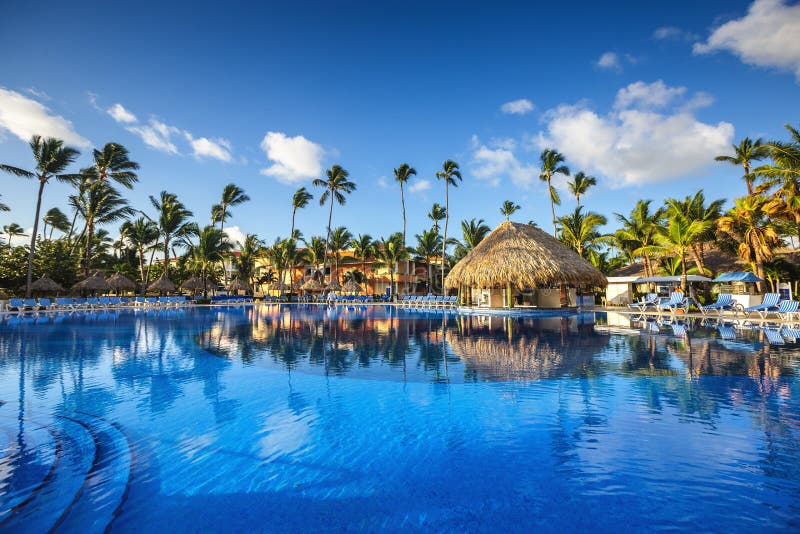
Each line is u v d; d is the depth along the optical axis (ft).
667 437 13.60
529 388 19.89
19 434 14.53
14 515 9.61
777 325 47.78
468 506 9.80
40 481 11.27
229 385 21.02
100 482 11.18
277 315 74.38
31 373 23.86
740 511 9.36
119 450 13.24
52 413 16.71
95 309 90.68
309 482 11.09
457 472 11.52
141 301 105.91
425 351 31.14
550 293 82.94
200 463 12.26
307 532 8.87
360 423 15.47
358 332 44.52
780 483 10.53
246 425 15.37
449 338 38.86
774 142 61.82
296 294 168.45
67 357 29.14
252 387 20.62
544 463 11.94
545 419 15.56
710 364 24.58
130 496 10.45
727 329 43.60
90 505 10.05
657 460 11.97
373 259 166.91
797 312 47.65
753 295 66.74
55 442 13.88
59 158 82.28
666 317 61.87
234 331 45.85
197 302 117.91
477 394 19.02
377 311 87.92
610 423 14.96
